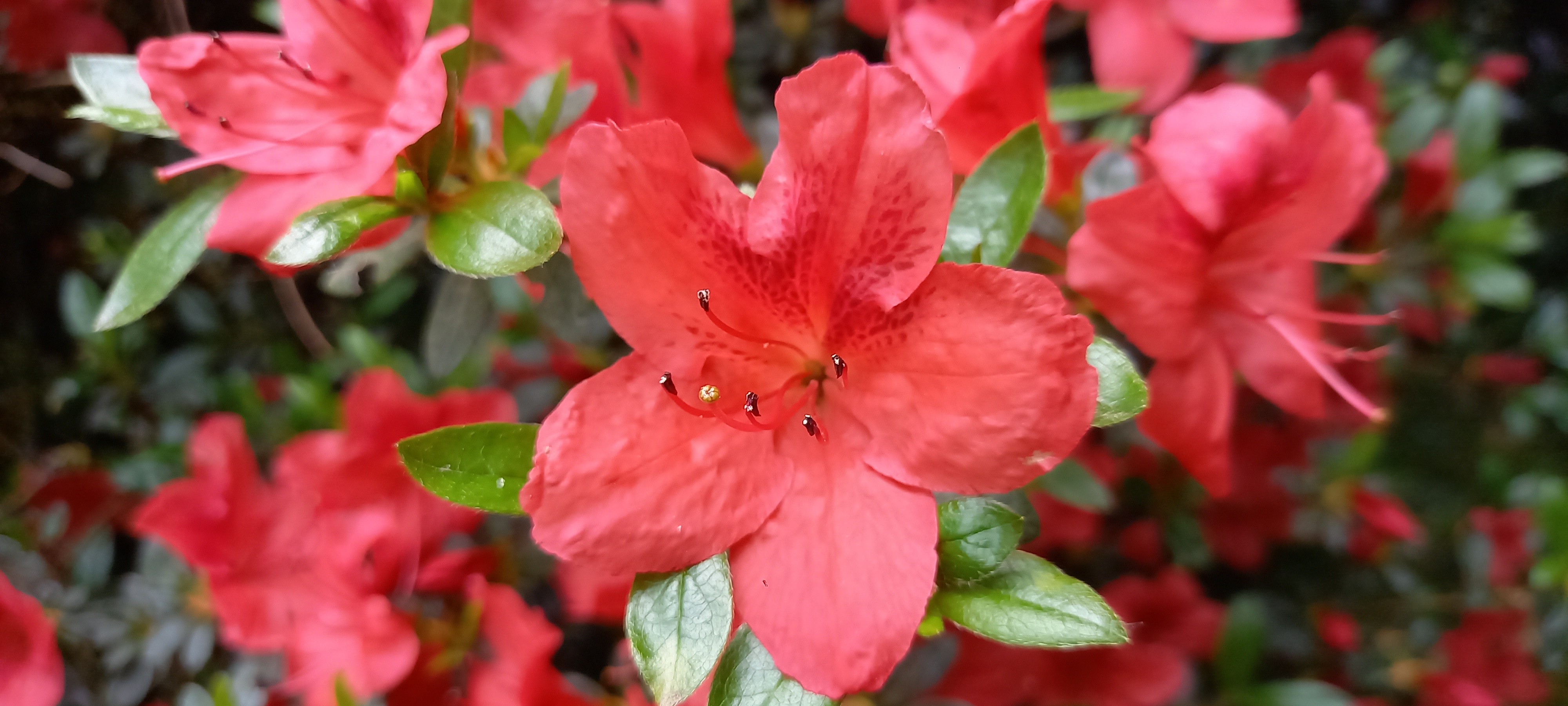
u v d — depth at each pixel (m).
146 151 0.20
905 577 0.07
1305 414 0.11
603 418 0.07
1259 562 0.19
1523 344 0.22
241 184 0.09
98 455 0.22
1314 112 0.09
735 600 0.07
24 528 0.18
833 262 0.07
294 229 0.08
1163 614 0.17
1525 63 0.21
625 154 0.07
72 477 0.19
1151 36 0.14
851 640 0.07
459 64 0.09
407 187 0.09
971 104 0.09
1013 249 0.08
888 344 0.07
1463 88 0.20
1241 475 0.19
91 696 0.17
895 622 0.07
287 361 0.19
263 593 0.14
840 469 0.08
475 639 0.15
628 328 0.07
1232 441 0.18
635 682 0.14
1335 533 0.19
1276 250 0.10
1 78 0.18
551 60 0.11
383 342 0.21
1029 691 0.16
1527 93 0.23
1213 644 0.17
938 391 0.07
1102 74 0.14
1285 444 0.19
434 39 0.08
